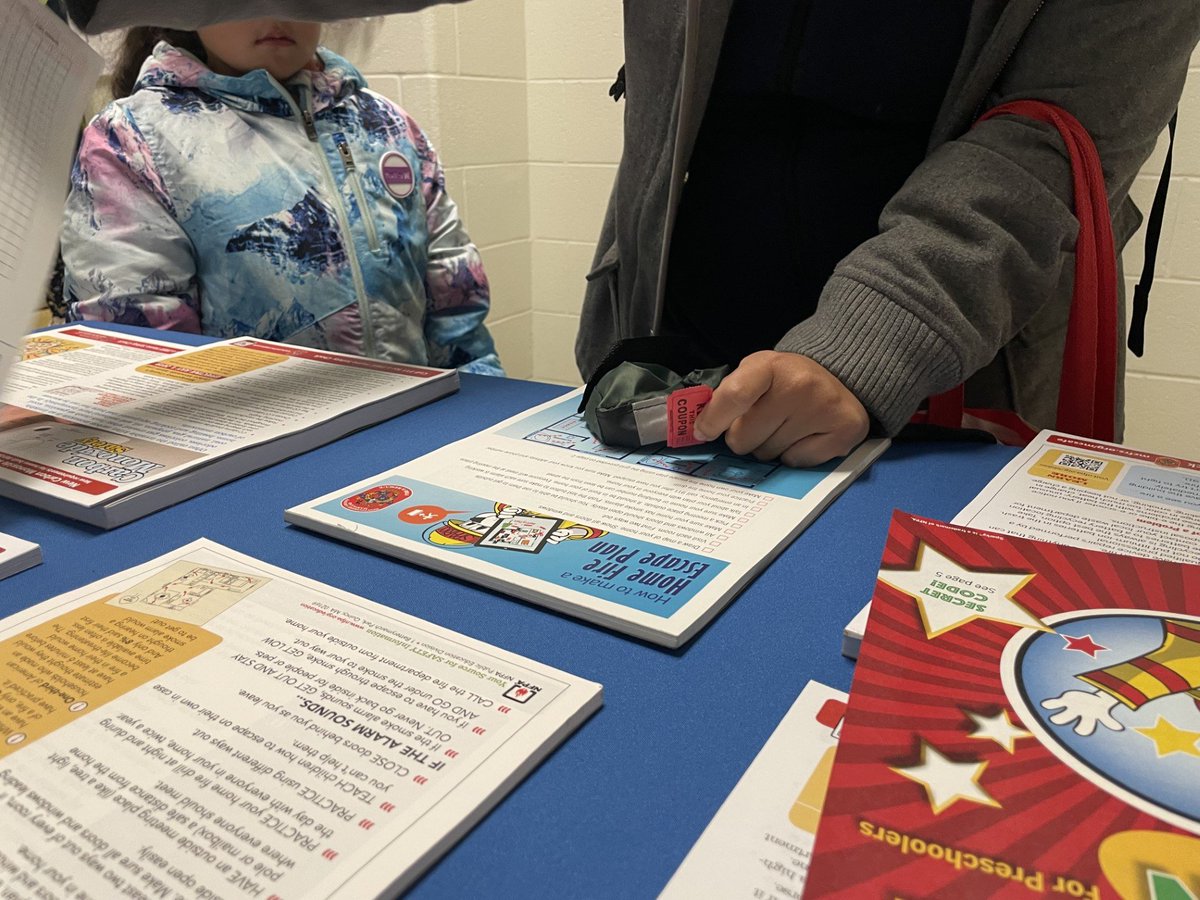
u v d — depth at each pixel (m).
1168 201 1.53
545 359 2.33
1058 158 0.63
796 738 0.29
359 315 1.23
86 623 0.36
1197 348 1.58
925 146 0.82
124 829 0.25
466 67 1.88
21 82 0.51
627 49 0.89
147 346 0.84
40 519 0.48
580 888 0.24
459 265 1.39
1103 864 0.23
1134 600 0.37
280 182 1.19
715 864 0.24
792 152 0.84
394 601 0.40
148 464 0.52
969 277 0.60
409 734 0.29
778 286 0.88
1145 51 0.62
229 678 0.32
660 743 0.30
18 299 0.51
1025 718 0.29
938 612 0.36
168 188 1.13
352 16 0.76
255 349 0.83
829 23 0.78
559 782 0.28
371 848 0.24
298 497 0.52
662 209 0.89
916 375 0.58
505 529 0.45
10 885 0.23
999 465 0.57
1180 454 1.66
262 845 0.24
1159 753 0.27
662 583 0.40
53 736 0.29
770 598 0.40
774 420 0.54
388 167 1.29
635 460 0.57
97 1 0.62
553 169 2.13
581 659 0.35
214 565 0.41
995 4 0.69
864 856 0.23
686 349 0.68
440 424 0.66
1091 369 0.64
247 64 1.21
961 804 0.25
